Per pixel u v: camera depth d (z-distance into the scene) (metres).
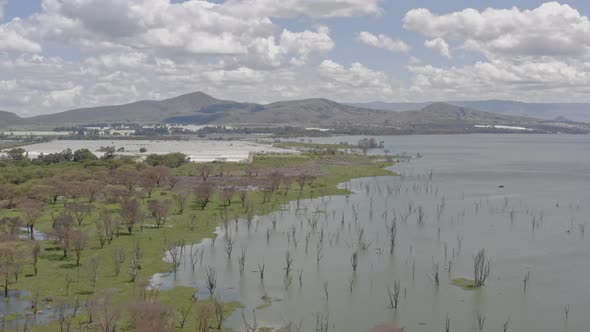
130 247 160.25
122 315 106.19
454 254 150.62
